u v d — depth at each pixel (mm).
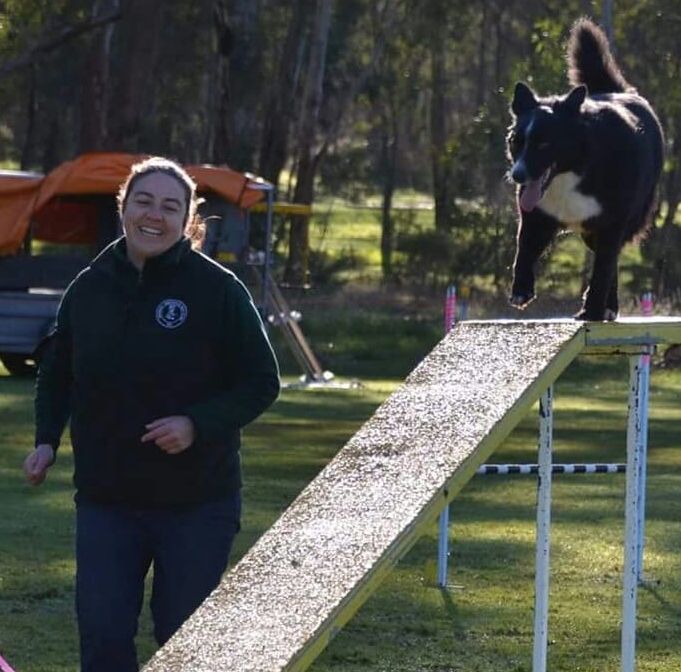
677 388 26703
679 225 39375
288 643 5164
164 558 6535
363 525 5582
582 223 7578
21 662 8703
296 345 27234
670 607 10219
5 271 26484
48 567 11047
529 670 8648
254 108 51156
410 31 48094
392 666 8703
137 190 6504
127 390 6484
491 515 13648
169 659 5387
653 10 37719
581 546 12102
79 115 55875
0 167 66688
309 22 48656
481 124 43406
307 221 41656
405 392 6363
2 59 34031
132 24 36625
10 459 16750
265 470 16250
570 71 9102
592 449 18594
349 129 58219
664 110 37719
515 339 6391
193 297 6520
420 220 56750
